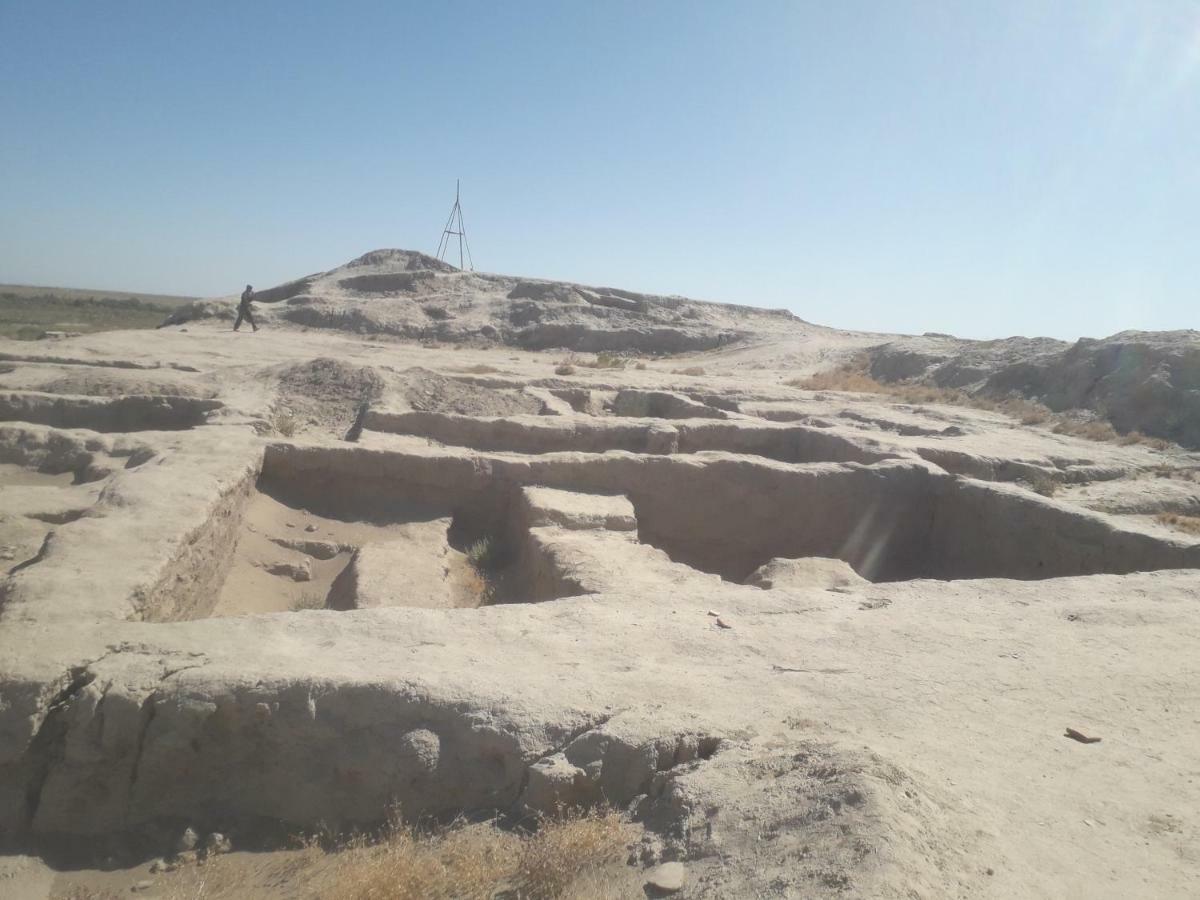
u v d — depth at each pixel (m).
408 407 15.59
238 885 4.43
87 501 9.12
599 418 15.55
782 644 6.15
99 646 5.25
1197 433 19.25
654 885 3.69
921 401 25.80
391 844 4.48
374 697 4.95
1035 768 4.57
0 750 4.68
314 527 10.70
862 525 12.61
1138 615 7.14
